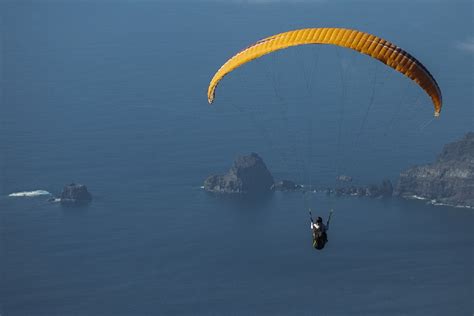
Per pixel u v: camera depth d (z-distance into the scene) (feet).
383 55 213.66
